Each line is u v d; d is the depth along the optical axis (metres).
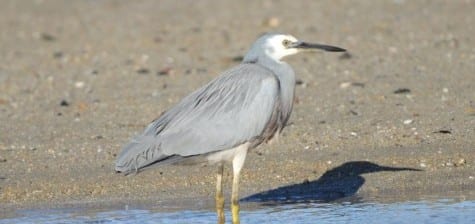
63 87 20.61
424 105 17.02
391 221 11.66
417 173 13.66
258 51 12.33
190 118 11.73
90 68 22.59
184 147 11.64
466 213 11.88
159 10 31.47
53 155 15.16
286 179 13.73
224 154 11.88
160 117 11.95
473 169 13.69
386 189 13.18
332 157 14.38
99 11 32.03
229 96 11.84
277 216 12.13
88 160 14.80
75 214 12.42
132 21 29.52
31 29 29.02
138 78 21.08
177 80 20.62
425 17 26.39
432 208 12.16
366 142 14.99
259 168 14.12
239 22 27.92
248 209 12.60
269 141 12.48
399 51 22.06
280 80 12.12
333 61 21.48
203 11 30.55
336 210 12.29
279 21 27.52
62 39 27.06
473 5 27.72
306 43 12.35
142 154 11.60
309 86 19.16
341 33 24.88
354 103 17.53
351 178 13.62
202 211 12.45
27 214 12.51
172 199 13.07
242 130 11.73
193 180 13.80
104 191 13.45
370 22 26.23
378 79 19.36
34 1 34.81
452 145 14.57
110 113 17.98
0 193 13.42
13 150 15.52
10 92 20.34
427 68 20.08
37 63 23.62
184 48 24.41
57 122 17.45
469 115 16.09
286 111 12.23
